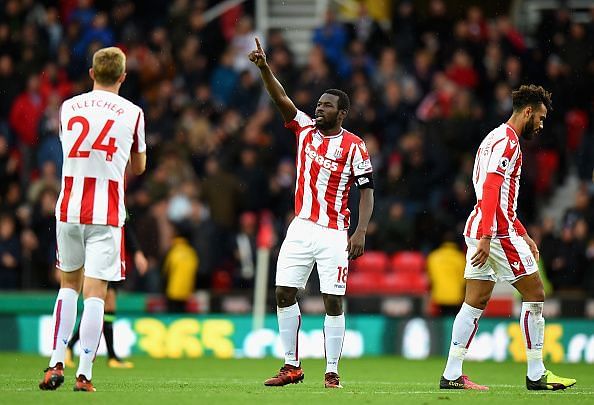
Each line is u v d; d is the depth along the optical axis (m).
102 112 29.47
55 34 76.12
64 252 29.77
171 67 74.44
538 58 72.75
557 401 29.52
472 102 69.06
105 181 29.38
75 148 29.30
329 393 31.11
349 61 72.19
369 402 28.55
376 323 57.97
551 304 59.22
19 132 69.56
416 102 69.50
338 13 83.06
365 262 61.88
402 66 72.38
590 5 81.56
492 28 75.56
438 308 59.12
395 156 65.25
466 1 83.06
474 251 32.94
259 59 32.50
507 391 32.88
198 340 57.09
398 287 61.28
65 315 29.84
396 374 44.00
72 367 43.91
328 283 32.81
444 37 73.69
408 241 62.59
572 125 71.44
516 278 32.59
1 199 66.19
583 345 56.75
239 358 55.31
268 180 66.00
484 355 56.66
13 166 66.38
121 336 56.34
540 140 69.50
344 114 32.81
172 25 75.94
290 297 33.19
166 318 57.09
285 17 82.00
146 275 61.22
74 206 29.19
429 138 66.31
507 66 72.44
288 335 33.34
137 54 73.94
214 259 62.31
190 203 64.69
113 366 46.12
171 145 66.31
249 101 72.12
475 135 67.06
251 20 80.00
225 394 30.28
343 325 33.25
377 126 68.50
